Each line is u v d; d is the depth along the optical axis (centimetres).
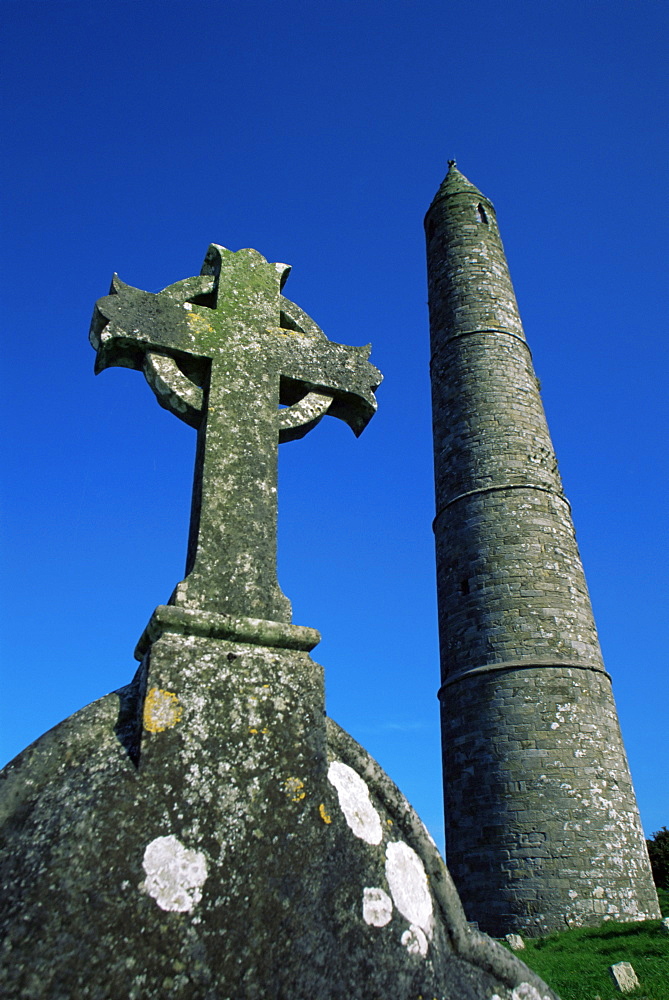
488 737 1295
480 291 1788
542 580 1412
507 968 239
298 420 332
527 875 1155
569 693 1302
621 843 1186
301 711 253
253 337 340
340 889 222
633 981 734
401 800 258
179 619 251
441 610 1520
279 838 223
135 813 212
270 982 198
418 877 241
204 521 287
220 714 240
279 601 284
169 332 323
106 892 195
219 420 312
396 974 215
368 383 359
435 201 2009
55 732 230
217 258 364
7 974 177
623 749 1336
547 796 1205
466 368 1691
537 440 1602
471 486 1548
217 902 204
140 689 244
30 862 197
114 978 184
